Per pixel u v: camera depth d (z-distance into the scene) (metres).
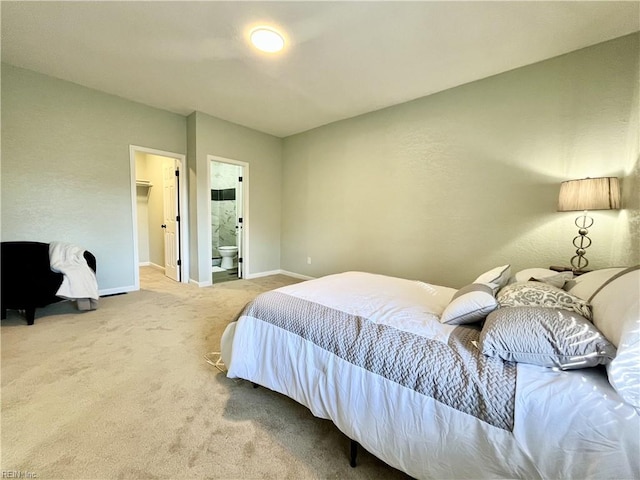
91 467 1.14
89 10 1.98
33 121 2.95
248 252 4.77
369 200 3.84
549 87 2.44
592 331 0.92
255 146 4.68
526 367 0.96
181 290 3.92
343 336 1.28
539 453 0.81
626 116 2.10
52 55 2.58
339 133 4.16
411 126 3.37
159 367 1.91
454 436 0.93
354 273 2.54
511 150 2.67
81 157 3.28
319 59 2.53
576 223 2.35
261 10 1.94
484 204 2.86
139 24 2.12
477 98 2.85
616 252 2.13
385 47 2.33
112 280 3.62
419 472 1.00
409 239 3.45
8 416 1.40
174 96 3.43
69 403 1.52
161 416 1.45
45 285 2.58
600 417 0.78
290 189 4.98
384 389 1.09
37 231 3.03
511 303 1.28
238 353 1.62
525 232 2.62
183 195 4.23
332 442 1.33
